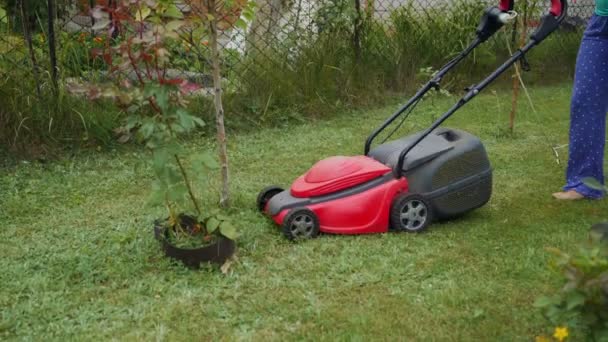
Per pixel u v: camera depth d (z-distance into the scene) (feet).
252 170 18.48
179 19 13.28
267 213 14.33
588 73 15.64
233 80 23.26
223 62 23.18
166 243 12.44
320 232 13.75
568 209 15.60
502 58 29.55
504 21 14.14
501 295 11.40
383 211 13.76
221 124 14.58
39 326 10.47
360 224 13.71
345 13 25.12
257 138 21.59
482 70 28.94
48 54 20.39
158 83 11.85
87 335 10.23
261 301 11.16
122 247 13.12
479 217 15.10
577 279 7.69
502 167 18.78
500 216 15.16
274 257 12.81
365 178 13.79
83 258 12.55
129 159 19.12
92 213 15.24
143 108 15.38
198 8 13.82
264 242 13.39
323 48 25.07
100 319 10.72
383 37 27.09
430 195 14.10
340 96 24.99
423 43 27.84
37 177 17.60
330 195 13.73
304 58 24.67
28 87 19.60
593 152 16.05
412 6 28.89
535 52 30.71
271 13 24.57
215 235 12.55
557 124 23.49
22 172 17.78
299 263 12.53
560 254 7.99
